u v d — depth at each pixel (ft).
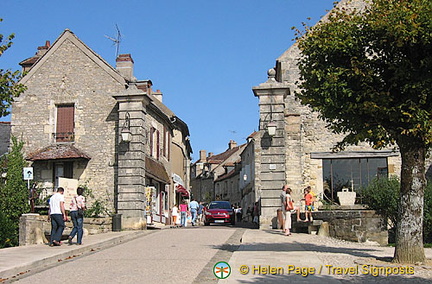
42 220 56.85
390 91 35.42
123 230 67.62
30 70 76.18
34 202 69.87
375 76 35.12
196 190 218.59
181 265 35.50
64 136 74.33
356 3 74.23
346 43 35.24
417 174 35.29
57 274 33.55
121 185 69.41
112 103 73.61
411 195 35.22
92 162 72.59
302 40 37.60
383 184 60.44
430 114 33.68
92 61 75.20
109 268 35.09
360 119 35.91
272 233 59.06
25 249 44.91
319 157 71.31
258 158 98.02
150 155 81.35
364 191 62.39
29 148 74.49
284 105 70.18
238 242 51.13
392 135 35.91
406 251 34.99
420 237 35.12
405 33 32.58
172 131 105.60
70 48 76.02
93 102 74.13
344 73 35.29
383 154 70.69
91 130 73.46
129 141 69.87
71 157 70.74
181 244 48.78
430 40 32.78
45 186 72.69
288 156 70.28
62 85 75.15
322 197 70.44
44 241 57.00
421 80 33.27
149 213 75.10
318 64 36.63
